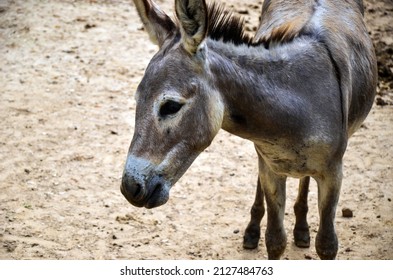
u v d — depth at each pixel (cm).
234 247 643
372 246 638
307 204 640
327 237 527
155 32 476
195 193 718
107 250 632
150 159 438
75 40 1013
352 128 571
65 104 868
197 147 454
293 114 474
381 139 814
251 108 469
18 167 750
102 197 709
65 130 817
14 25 1048
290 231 665
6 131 811
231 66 464
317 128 483
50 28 1041
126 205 699
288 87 479
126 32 1040
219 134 824
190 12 435
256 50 478
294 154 490
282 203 542
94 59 966
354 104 548
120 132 818
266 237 551
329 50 509
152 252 631
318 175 509
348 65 523
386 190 721
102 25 1057
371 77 579
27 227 660
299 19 544
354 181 736
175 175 450
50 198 705
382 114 870
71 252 627
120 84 912
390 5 1143
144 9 476
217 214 689
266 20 603
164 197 446
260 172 533
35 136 804
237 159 777
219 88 460
